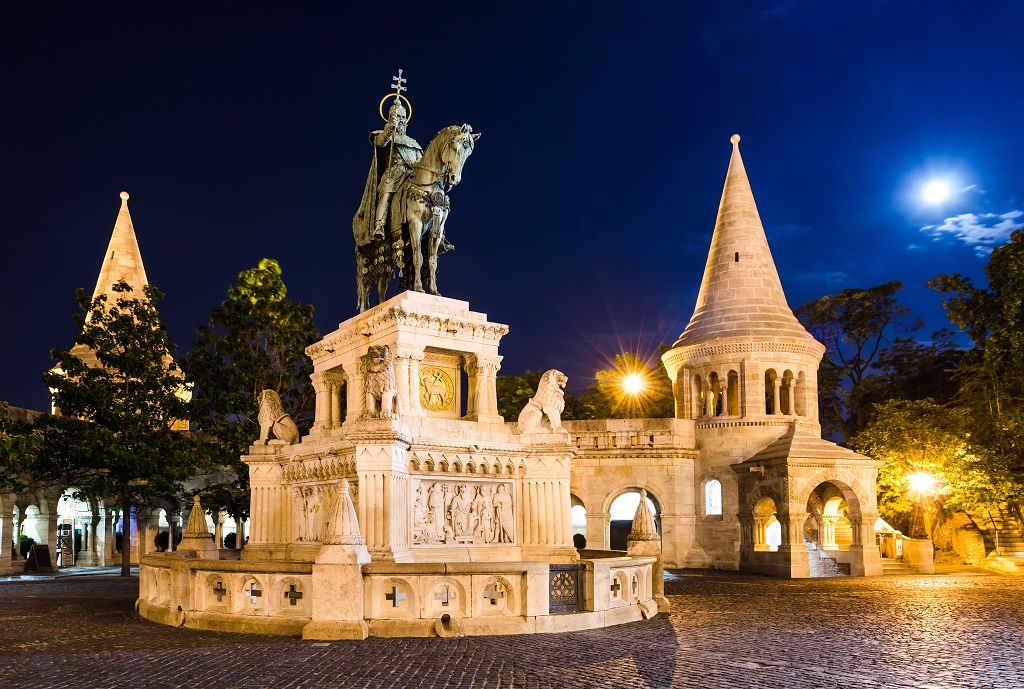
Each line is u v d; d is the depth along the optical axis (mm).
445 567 18391
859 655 16922
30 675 14422
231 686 13453
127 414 46438
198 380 50750
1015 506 51219
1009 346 52031
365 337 26344
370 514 21375
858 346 75188
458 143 25484
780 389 56250
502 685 13578
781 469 48219
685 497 54312
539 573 18938
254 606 19266
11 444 36406
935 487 51906
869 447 55750
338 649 16453
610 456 54656
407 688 13320
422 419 23953
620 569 21625
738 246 57469
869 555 47281
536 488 25156
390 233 26969
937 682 14336
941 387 71125
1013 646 18359
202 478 57219
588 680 14008
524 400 66375
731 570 51844
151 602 22922
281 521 27719
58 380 45750
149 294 49906
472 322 25672
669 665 15398
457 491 24156
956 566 52188
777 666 15570
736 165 59312
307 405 51719
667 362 58844
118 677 14164
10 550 47500
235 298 51406
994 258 53156
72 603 27875
